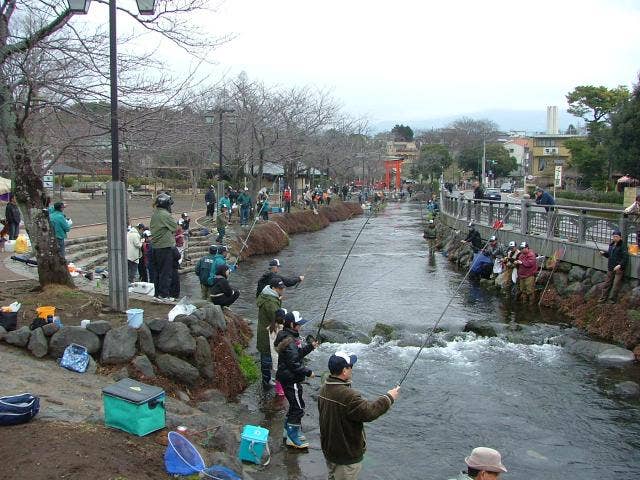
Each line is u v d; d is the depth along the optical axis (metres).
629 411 8.65
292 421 7.05
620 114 36.22
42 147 10.02
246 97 31.61
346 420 5.03
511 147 99.06
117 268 9.37
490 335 12.52
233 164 33.78
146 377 7.70
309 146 35.44
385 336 12.26
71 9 8.67
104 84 9.82
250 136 31.12
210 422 6.50
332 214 43.34
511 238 19.03
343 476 5.09
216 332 9.23
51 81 9.07
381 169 76.81
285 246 28.34
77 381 7.01
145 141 10.47
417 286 18.42
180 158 36.34
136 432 5.40
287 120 32.81
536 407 8.76
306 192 44.31
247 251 24.47
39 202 10.08
